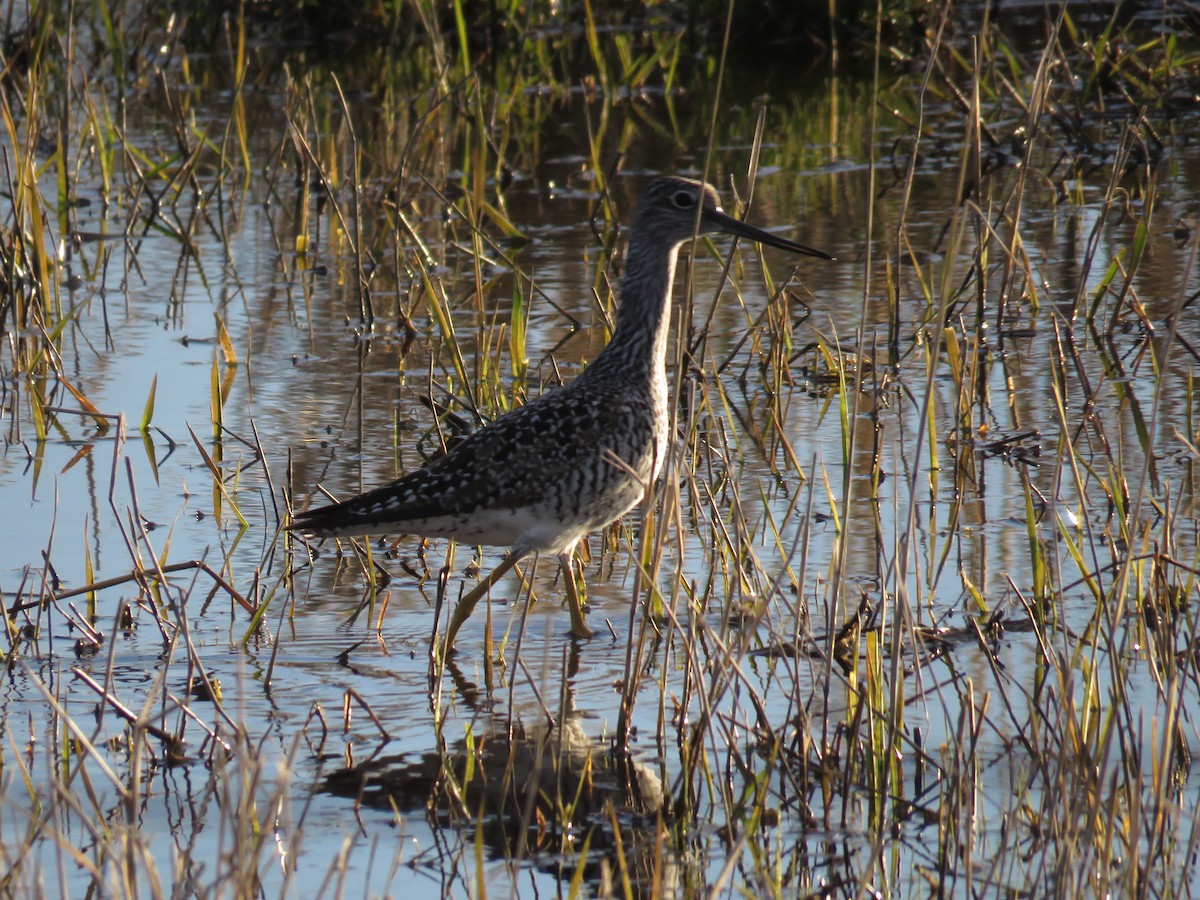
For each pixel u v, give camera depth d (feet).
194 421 47.70
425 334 54.90
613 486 35.40
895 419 45.88
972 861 25.22
